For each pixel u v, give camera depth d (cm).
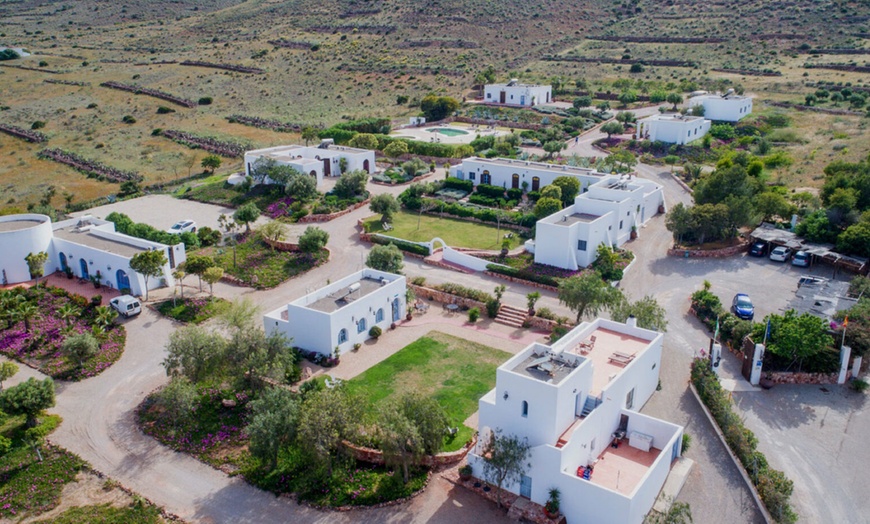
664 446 4528
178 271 7362
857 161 10525
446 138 13525
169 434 5034
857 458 4562
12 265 7519
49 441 4984
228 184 11181
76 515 4266
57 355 6141
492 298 6869
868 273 7244
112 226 8475
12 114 16412
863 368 5531
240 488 4494
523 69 19325
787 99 14788
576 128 13925
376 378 5628
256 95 18175
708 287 6781
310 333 5947
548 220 7756
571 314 6662
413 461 4406
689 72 17712
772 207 8294
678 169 11319
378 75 19262
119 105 17238
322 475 4506
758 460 4356
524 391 4212
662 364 5759
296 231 9081
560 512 4094
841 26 18712
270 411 4522
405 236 8725
